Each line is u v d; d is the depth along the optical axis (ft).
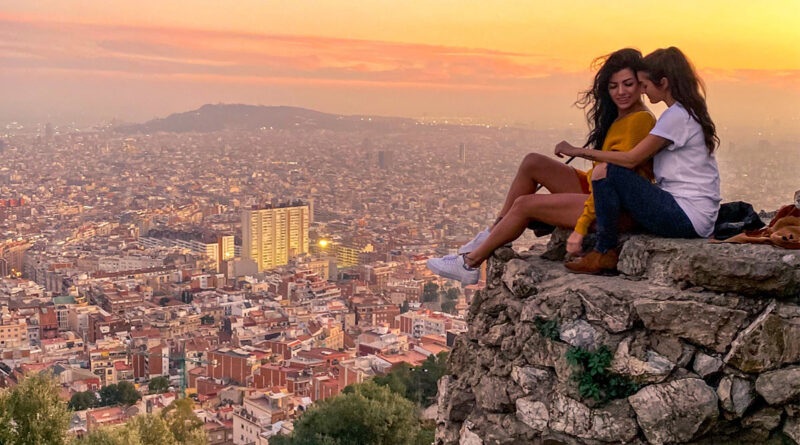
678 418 11.41
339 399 53.72
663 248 12.47
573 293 12.50
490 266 14.52
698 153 13.06
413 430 54.03
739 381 11.32
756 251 11.73
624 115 14.07
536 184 15.17
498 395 13.03
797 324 11.09
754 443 11.39
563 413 12.15
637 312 11.82
